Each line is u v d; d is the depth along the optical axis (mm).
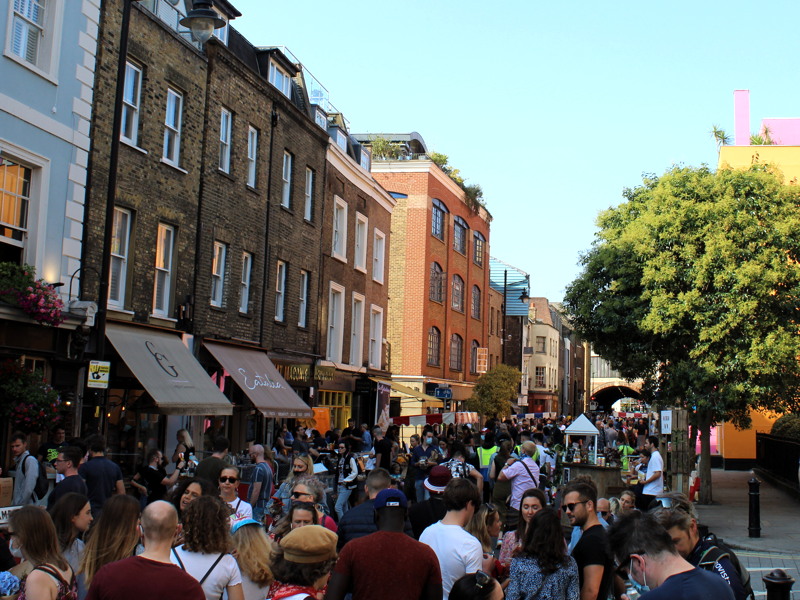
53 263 15586
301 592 5180
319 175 29453
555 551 5801
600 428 38094
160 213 19281
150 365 17484
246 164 23797
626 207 27234
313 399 28656
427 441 22016
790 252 23969
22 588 5672
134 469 18234
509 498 13320
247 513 8391
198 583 4949
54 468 12852
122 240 18062
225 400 19547
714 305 23312
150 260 18906
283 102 25922
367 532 8039
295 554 5262
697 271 23438
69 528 6363
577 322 26609
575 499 6445
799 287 23328
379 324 36469
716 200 23922
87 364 16047
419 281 45000
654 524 4625
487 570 7141
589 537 6328
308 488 7785
